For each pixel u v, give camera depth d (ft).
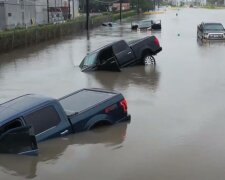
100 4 353.31
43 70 69.62
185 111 39.45
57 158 27.45
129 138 31.32
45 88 54.13
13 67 74.49
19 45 110.73
